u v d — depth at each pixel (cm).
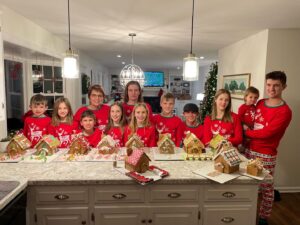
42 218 148
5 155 181
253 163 155
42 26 306
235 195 152
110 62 809
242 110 241
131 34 348
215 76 502
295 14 238
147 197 150
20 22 256
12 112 362
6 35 228
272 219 247
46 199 146
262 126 212
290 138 301
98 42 416
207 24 283
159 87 1065
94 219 150
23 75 369
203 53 539
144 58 676
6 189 129
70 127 218
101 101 266
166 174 150
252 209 155
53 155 186
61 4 223
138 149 165
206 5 219
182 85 1095
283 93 295
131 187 148
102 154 189
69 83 421
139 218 151
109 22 285
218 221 154
